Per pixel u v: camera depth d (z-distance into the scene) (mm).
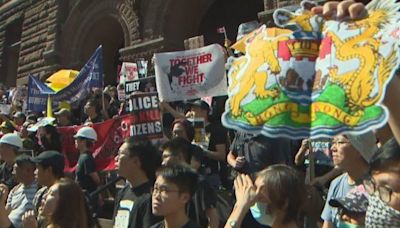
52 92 11820
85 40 18297
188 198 3088
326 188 4855
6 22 23203
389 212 1884
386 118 1571
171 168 3088
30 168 5422
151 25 15414
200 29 16750
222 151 5797
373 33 1727
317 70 1848
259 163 4566
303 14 1960
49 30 19594
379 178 1918
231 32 15875
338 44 1796
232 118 1910
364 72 1680
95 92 10594
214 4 16484
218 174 5703
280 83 1870
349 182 2996
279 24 1958
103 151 7805
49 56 19125
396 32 1681
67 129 8594
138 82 8312
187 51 6238
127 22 16234
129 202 3957
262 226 3689
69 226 3318
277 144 4637
